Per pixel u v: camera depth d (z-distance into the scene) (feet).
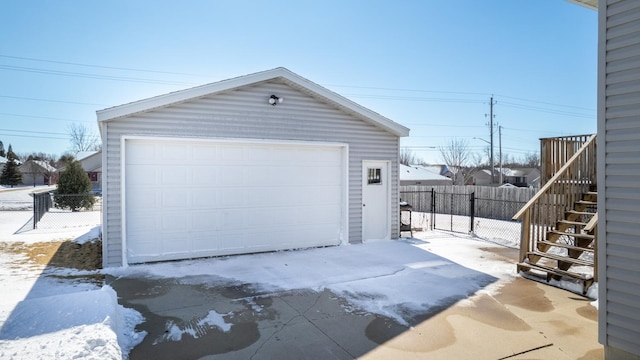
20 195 82.58
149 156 22.44
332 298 16.30
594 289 16.58
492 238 32.14
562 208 21.86
